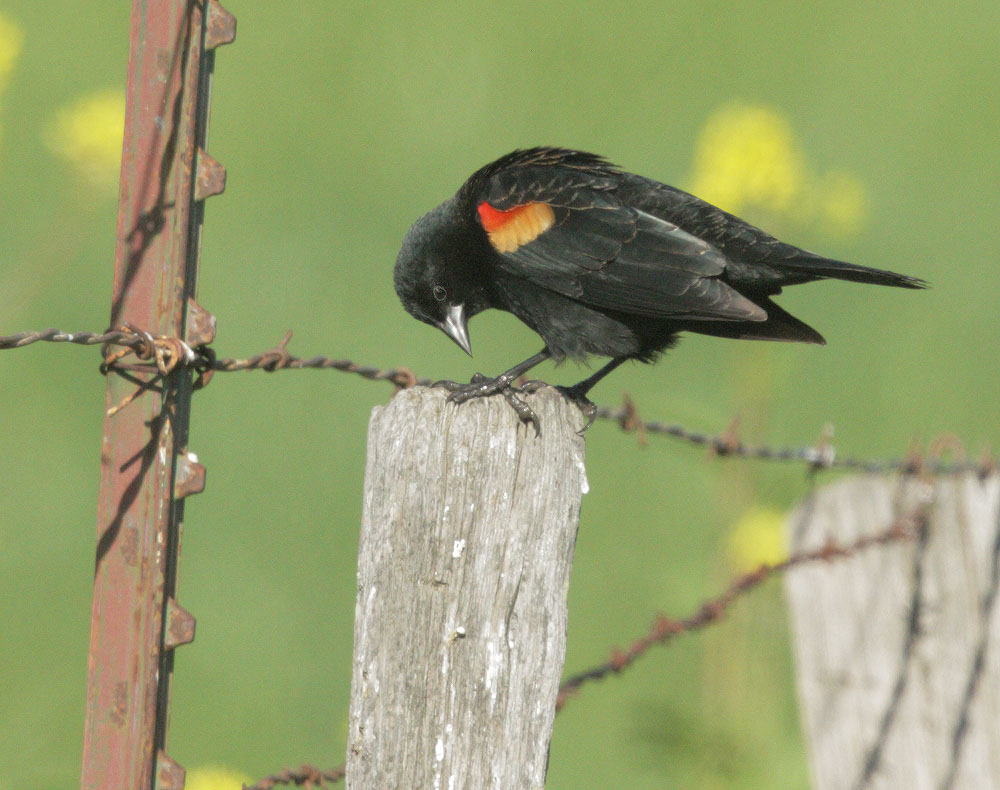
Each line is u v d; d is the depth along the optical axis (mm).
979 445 14945
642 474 14422
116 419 5129
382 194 20656
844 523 8625
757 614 9141
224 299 17234
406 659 5125
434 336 16891
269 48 25641
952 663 8352
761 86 26359
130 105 5145
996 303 18891
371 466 5242
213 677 11352
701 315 7902
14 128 19859
